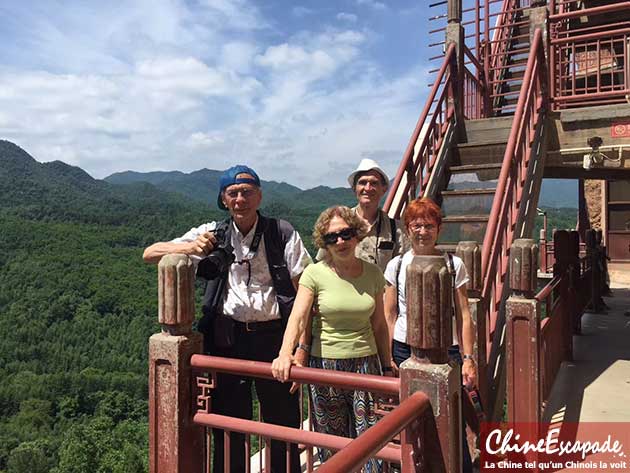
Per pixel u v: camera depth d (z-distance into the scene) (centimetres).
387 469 189
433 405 168
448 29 634
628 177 740
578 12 549
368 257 335
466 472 270
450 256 278
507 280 430
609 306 896
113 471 3622
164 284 230
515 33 895
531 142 518
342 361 242
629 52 543
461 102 630
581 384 484
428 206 278
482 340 341
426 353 173
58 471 3738
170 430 226
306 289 245
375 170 336
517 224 466
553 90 575
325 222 240
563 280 558
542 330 395
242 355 276
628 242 1226
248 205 271
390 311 294
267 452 212
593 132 548
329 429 251
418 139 582
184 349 227
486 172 564
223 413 279
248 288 276
